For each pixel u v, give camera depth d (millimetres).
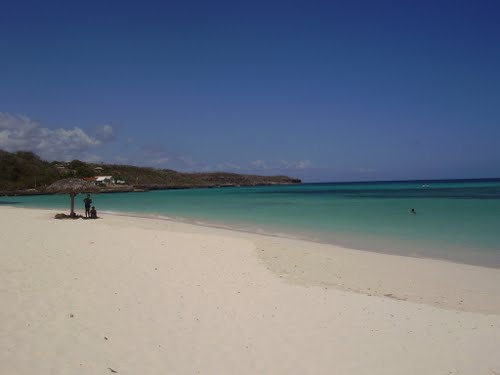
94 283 9336
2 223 21391
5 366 5305
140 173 156500
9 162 102375
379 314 8305
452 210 33844
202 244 15734
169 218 30828
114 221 25766
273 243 17141
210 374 5578
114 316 7363
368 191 92938
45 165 114625
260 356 6172
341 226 24797
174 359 5918
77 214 30734
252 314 7941
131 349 6125
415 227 23562
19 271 9953
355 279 11570
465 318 8258
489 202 42906
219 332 6980
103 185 109188
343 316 8078
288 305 8625
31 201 61906
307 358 6172
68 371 5344
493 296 10125
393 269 12938
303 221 28000
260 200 58281
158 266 11516
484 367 6082
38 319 6938
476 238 19312
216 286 9797
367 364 6070
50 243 14352
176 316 7582
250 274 11344
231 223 27188
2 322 6684
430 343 6895
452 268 13172
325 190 109250
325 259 14164
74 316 7207
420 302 9516
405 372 5875
